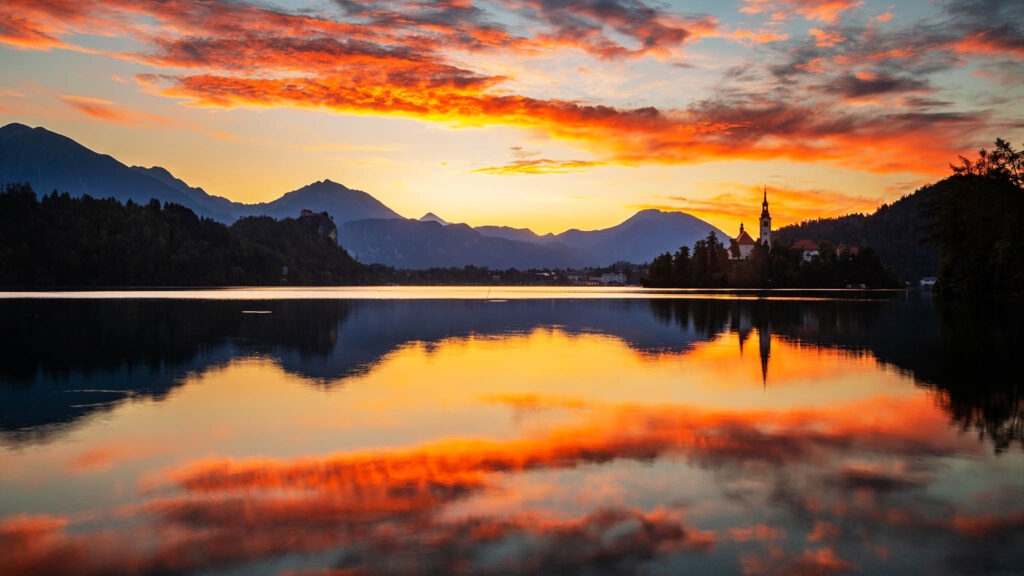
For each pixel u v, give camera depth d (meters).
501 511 10.43
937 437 15.00
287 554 8.94
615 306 81.56
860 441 14.65
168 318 54.91
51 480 12.12
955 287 80.06
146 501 10.99
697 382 23.06
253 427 16.22
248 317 57.00
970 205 77.19
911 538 9.42
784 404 18.94
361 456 13.63
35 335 40.00
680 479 12.00
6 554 9.01
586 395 20.48
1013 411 17.78
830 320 53.38
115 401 19.62
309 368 26.70
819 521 10.02
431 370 26.11
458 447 14.33
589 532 9.63
